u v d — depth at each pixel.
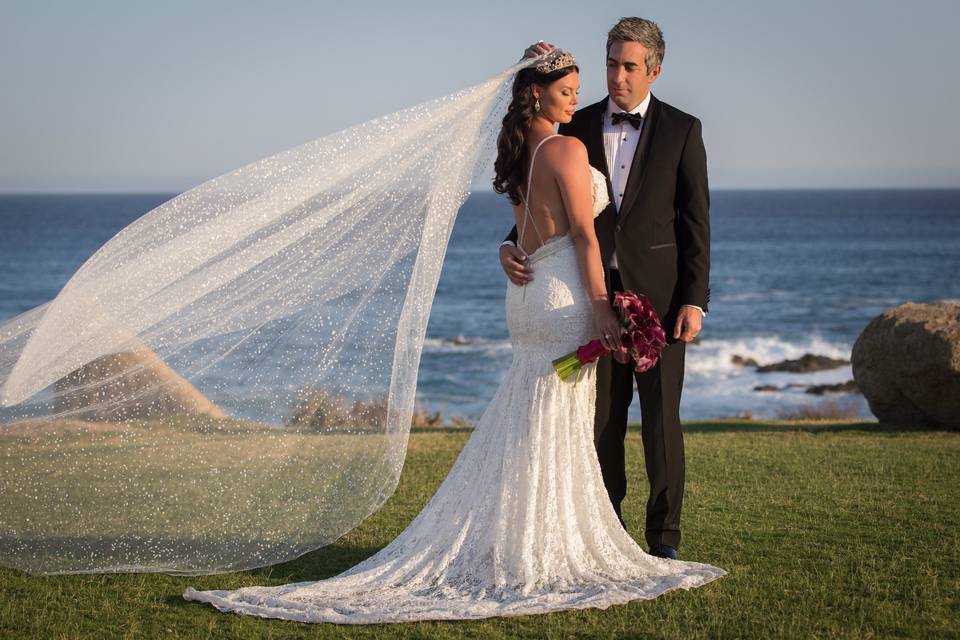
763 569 4.36
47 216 156.62
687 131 4.67
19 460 4.17
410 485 6.41
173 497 4.27
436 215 4.21
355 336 4.32
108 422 4.22
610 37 4.66
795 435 9.01
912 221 132.00
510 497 4.15
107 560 4.21
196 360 4.27
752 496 5.98
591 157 4.73
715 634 3.51
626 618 3.69
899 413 9.73
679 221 4.70
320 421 4.31
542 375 4.25
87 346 4.14
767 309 45.34
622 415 4.74
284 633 3.56
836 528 5.14
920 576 4.20
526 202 4.34
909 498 5.88
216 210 4.25
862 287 53.88
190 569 4.26
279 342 4.31
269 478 4.31
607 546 4.23
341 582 4.03
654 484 4.63
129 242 4.21
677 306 4.66
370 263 4.30
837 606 3.83
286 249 4.29
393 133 4.31
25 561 4.19
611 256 4.65
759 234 106.56
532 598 3.88
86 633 3.56
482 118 4.32
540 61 4.25
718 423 10.92
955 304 9.62
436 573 4.10
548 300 4.25
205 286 4.23
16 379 4.03
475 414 22.83
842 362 29.36
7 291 53.09
